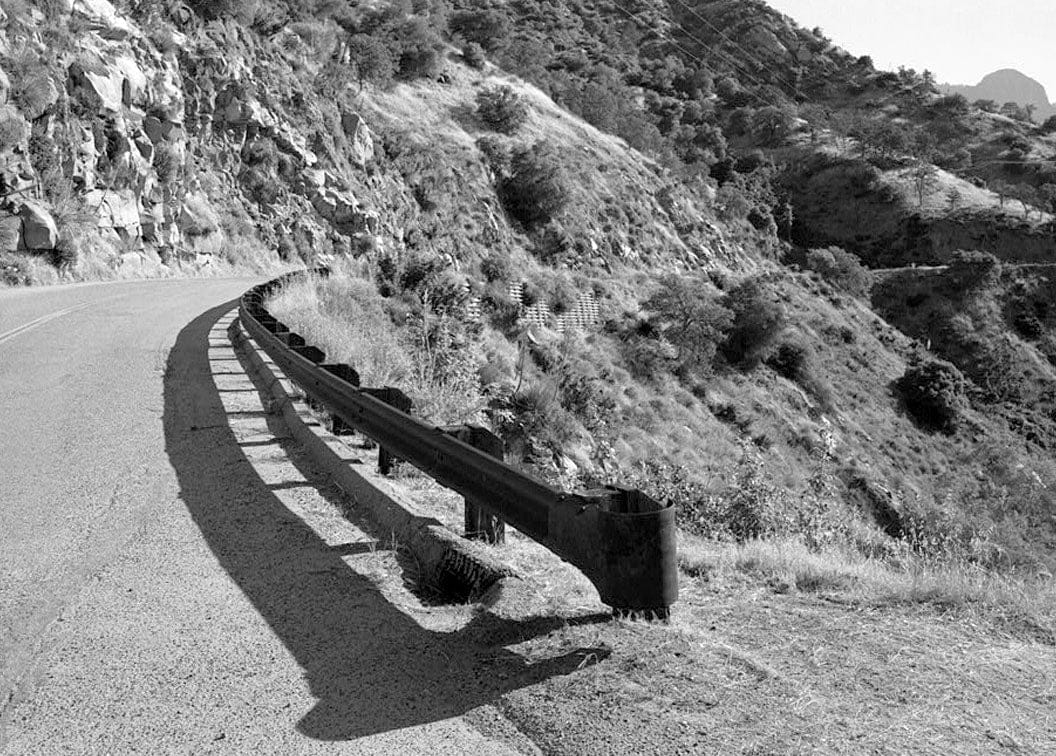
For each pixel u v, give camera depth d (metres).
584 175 77.62
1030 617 4.35
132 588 4.40
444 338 19.27
